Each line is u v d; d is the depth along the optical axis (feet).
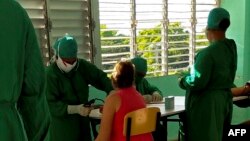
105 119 7.11
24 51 3.88
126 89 7.24
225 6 14.71
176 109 9.27
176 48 13.85
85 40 11.55
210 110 8.68
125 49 12.62
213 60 8.50
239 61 14.28
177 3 13.69
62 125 8.67
